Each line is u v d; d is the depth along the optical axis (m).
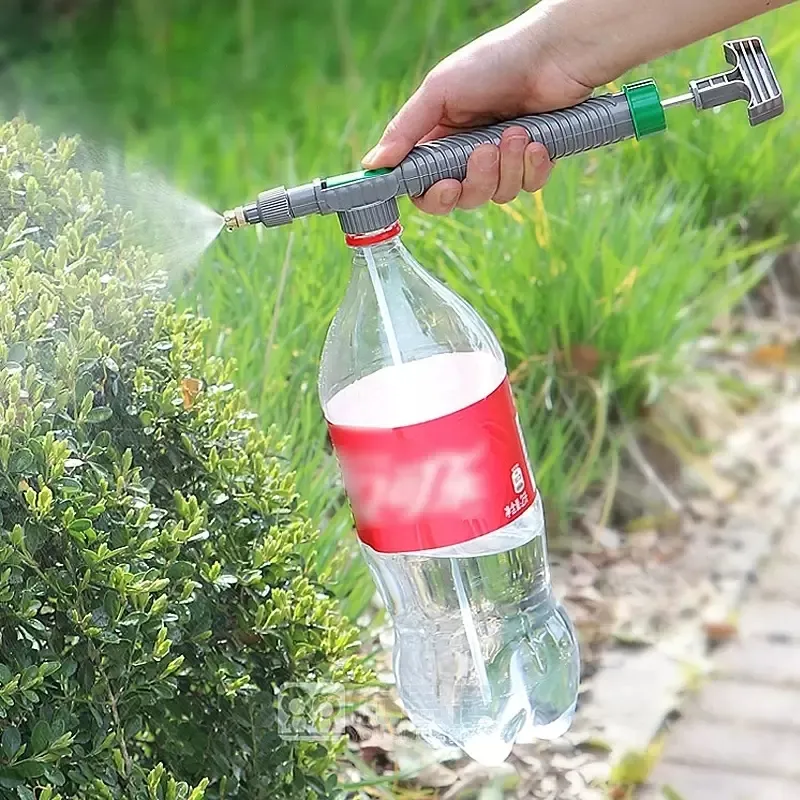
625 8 1.56
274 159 2.94
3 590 1.42
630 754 1.90
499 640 1.65
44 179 1.63
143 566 1.48
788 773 1.89
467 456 1.48
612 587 2.14
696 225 2.71
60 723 1.43
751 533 2.23
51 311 1.50
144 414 1.54
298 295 2.17
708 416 2.48
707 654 2.05
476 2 3.86
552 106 1.60
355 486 1.51
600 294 2.33
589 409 2.31
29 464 1.44
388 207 1.50
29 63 4.05
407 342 1.53
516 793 1.86
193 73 3.96
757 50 1.50
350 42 3.86
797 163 2.91
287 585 1.61
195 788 1.49
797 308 2.83
